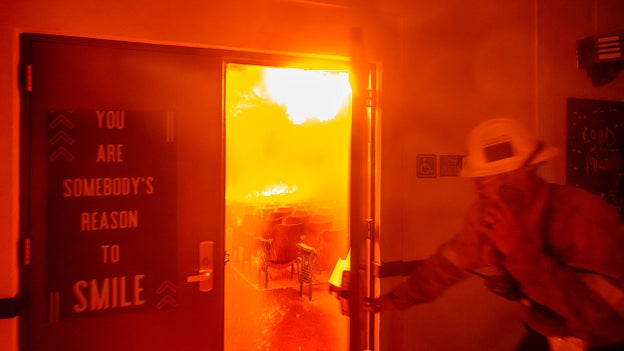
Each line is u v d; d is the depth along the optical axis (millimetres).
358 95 1913
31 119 2244
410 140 2996
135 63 2412
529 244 1824
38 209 2252
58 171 2283
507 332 3297
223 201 2574
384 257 2912
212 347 2553
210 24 2496
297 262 5586
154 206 2443
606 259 1701
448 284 2191
